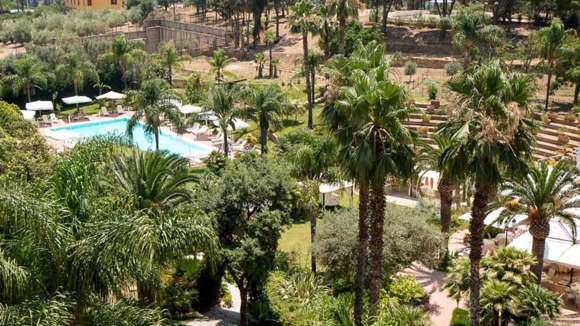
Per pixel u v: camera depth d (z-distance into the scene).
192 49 92.00
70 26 95.50
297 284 26.08
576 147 46.97
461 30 62.31
